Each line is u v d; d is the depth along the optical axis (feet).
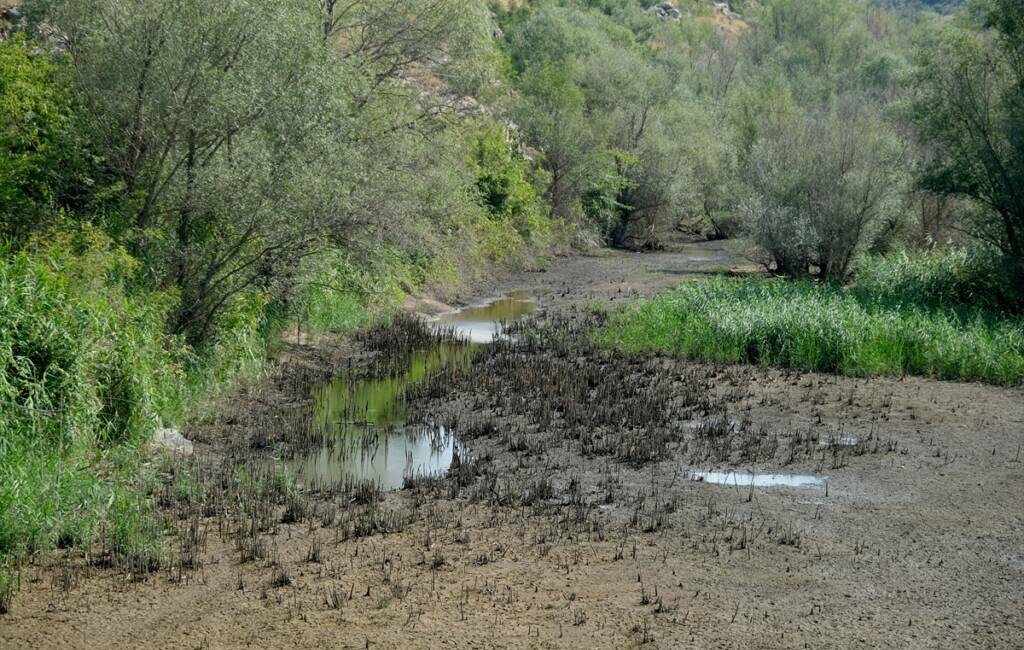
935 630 22.26
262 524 28.55
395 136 67.10
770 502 32.14
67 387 31.32
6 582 23.31
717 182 159.33
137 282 42.63
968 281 72.95
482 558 26.32
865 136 93.91
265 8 44.73
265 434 39.83
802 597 24.09
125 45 43.16
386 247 55.31
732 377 53.36
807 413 45.42
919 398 48.55
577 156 141.49
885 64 239.09
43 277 33.22
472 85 80.38
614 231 155.94
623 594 24.06
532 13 227.61
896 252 89.71
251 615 22.41
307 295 57.11
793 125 108.88
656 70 175.63
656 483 34.27
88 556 25.67
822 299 67.72
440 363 58.03
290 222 45.68
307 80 46.34
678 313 65.87
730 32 404.77
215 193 43.78
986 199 76.89
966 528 29.63
